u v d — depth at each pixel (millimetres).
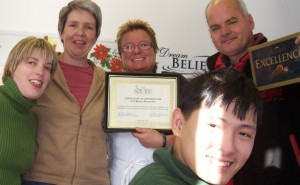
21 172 1408
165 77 1604
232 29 1736
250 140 677
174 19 2588
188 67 2602
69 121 1521
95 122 1566
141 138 1528
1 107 1343
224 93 668
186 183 672
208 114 667
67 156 1482
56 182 1460
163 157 708
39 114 1528
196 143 675
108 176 1602
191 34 2613
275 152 1558
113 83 1585
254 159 1550
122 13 2510
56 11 2426
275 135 1561
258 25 2709
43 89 1447
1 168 1315
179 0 2596
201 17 2625
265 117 1562
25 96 1405
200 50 2623
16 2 2377
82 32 1660
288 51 1460
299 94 1552
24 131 1415
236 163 673
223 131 661
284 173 1551
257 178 1539
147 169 721
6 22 2361
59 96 1560
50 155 1486
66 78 1639
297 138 1567
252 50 1562
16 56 1411
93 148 1549
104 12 2484
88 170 1519
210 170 664
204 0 2633
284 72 1470
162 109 1593
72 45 1665
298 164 1562
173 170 682
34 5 2400
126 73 1590
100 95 1644
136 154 1577
